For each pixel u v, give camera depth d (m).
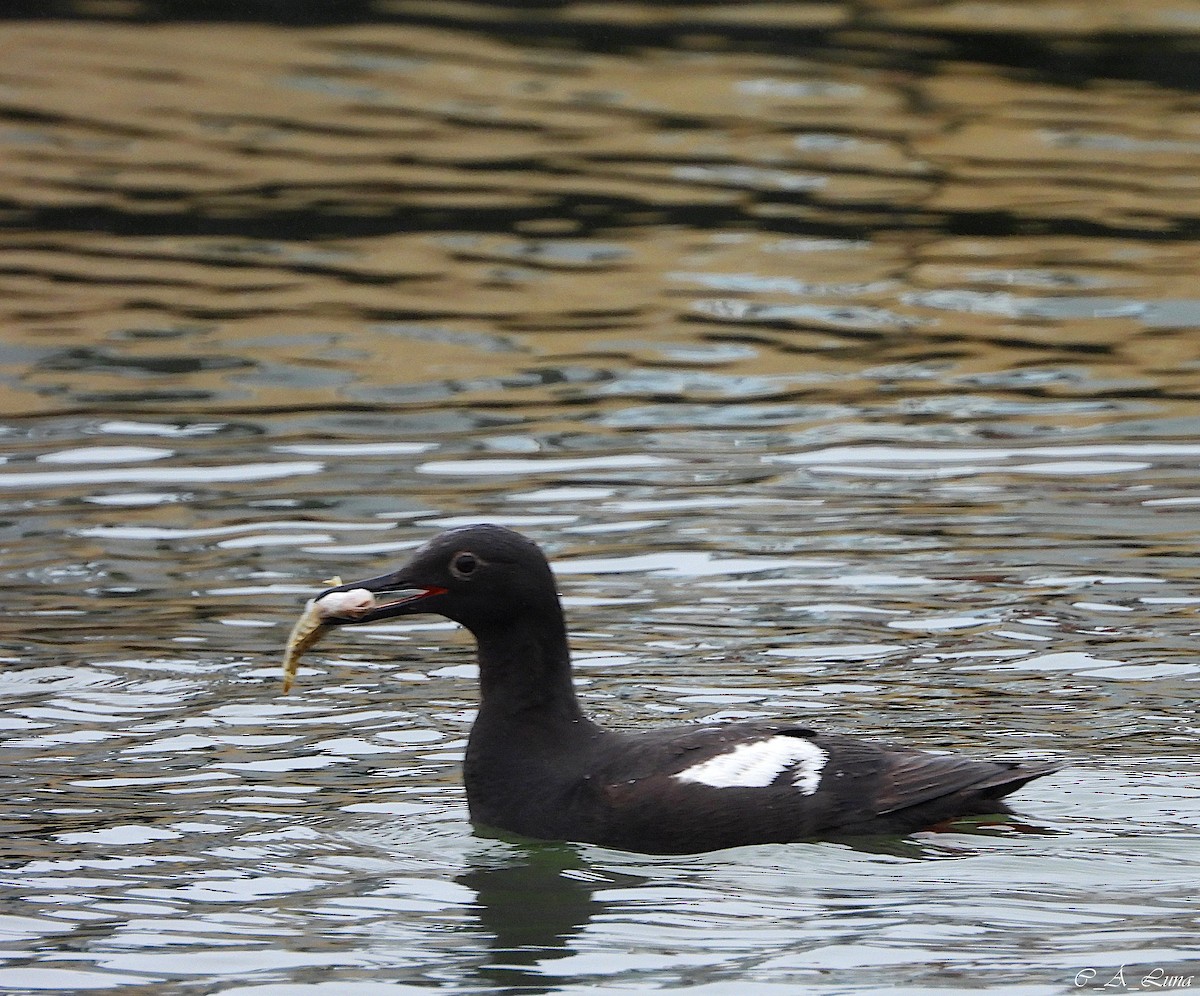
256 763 11.75
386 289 22.20
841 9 33.03
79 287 21.95
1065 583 14.44
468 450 17.56
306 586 14.49
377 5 33.06
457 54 31.19
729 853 10.48
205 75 29.83
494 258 23.27
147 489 16.48
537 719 11.04
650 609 14.05
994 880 10.06
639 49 31.48
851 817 10.57
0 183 25.27
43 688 12.81
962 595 14.26
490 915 9.78
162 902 9.91
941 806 10.65
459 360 20.08
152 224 24.11
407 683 13.13
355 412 18.55
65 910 9.80
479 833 10.87
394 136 27.45
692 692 12.60
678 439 17.89
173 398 18.83
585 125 28.02
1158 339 20.61
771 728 10.99
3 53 30.42
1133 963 9.03
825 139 27.48
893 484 16.69
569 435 17.97
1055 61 30.61
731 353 20.28
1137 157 26.75
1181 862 10.23
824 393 19.16
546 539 15.43
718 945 9.38
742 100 29.03
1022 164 26.45
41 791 11.31
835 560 14.97
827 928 9.53
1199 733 11.88
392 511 16.02
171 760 11.79
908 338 20.75
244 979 9.05
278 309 21.45
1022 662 13.05
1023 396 18.98
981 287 22.23
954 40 31.61
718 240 23.86
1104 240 23.69
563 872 10.30
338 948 9.38
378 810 11.15
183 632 13.73
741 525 15.73
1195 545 15.14
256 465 17.11
